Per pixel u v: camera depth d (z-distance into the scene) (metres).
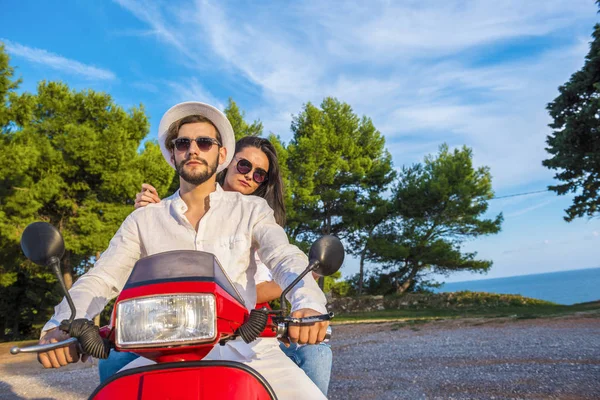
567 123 20.42
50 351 1.47
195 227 2.13
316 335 1.54
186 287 1.33
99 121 19.23
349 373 6.86
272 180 3.62
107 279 1.99
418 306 25.25
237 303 1.44
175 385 1.34
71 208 19.11
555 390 4.91
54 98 19.00
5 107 16.62
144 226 2.12
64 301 1.73
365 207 27.47
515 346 8.14
